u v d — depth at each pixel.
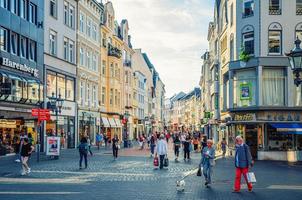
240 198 14.68
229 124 41.44
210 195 15.37
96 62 57.31
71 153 39.94
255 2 38.62
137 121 87.56
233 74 40.56
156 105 127.56
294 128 37.09
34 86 37.22
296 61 15.00
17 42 35.00
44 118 31.28
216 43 56.44
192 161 33.16
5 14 32.66
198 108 113.31
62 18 45.06
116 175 22.05
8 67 32.72
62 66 44.66
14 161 28.98
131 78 78.31
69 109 46.41
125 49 75.12
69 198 14.29
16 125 34.28
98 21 58.03
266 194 15.68
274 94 38.34
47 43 41.03
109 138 60.34
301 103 37.84
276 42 38.25
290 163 33.78
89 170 24.53
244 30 39.50
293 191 16.53
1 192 15.57
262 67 38.19
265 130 37.94
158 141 26.39
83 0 51.66
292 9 38.16
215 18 57.34
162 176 21.78
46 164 28.12
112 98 63.50
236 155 16.53
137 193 15.64
